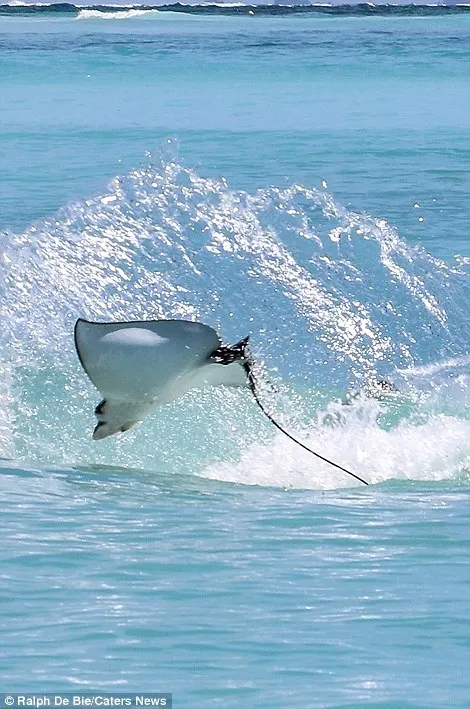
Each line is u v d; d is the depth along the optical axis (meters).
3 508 25.34
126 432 32.34
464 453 31.19
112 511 25.39
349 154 90.44
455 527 24.41
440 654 17.91
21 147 92.75
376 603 19.94
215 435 32.31
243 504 26.34
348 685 16.83
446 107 127.19
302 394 36.47
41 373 36.03
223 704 16.23
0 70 171.75
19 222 60.72
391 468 30.31
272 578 21.09
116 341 27.69
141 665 17.44
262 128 106.69
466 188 75.25
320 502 26.59
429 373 39.00
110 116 115.75
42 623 18.95
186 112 120.00
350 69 176.75
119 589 20.45
